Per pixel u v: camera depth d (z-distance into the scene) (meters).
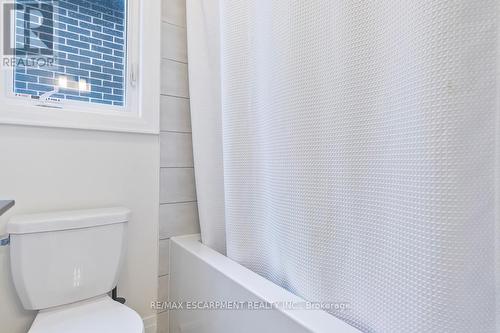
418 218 0.60
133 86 1.31
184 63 1.41
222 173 1.35
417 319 0.60
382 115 0.68
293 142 0.91
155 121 1.32
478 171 0.54
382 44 0.68
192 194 1.45
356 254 0.75
